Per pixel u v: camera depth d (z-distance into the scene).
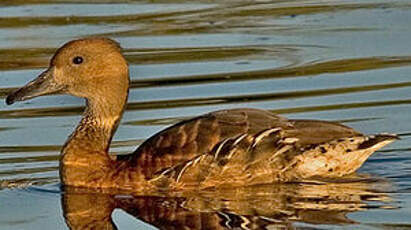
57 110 17.52
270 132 14.19
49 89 15.07
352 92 17.70
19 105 17.78
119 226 12.96
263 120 14.35
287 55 19.70
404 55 19.39
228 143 14.14
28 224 13.16
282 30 21.14
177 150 14.25
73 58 14.97
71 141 14.86
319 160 14.16
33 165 15.26
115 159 14.75
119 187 14.39
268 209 13.31
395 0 22.80
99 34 20.97
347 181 14.24
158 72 18.98
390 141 14.15
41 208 13.78
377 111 16.88
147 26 21.53
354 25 21.20
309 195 13.74
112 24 21.62
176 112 17.08
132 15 22.30
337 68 18.92
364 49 19.78
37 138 16.17
